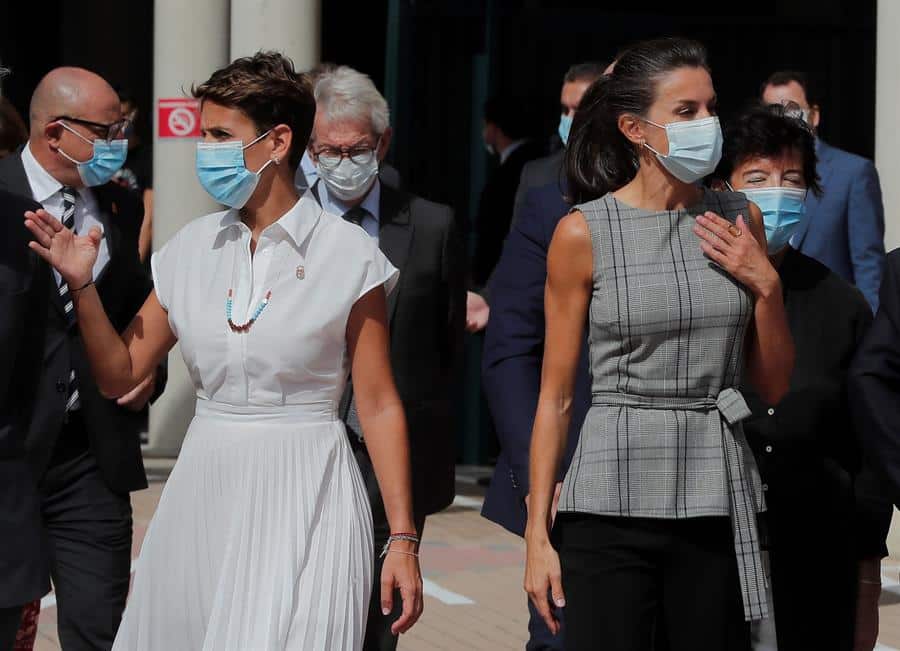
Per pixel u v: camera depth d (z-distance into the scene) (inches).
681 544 247.0
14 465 253.4
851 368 272.8
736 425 251.9
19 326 250.4
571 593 251.1
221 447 250.1
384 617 331.3
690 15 815.1
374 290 254.1
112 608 331.3
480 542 593.0
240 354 248.5
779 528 284.2
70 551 331.6
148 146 910.4
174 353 745.6
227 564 245.4
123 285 340.2
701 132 248.4
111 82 1007.6
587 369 293.0
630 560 247.9
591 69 412.5
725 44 816.3
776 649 280.8
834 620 287.0
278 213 255.1
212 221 259.8
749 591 247.0
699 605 247.9
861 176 456.1
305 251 252.2
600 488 247.4
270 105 251.8
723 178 293.7
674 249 251.1
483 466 781.9
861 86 821.2
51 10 1004.6
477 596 503.8
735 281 249.6
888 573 536.7
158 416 748.6
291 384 250.2
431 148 765.9
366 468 325.1
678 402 248.5
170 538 251.9
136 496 642.2
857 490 302.0
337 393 255.9
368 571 254.2
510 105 660.7
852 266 457.7
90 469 333.4
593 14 780.6
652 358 248.7
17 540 251.8
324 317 249.0
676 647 250.4
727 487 247.4
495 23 764.0
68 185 332.8
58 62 1007.6
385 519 326.6
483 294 450.0
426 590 511.5
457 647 439.8
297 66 652.7
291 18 652.7
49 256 255.0
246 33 655.1
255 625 244.2
